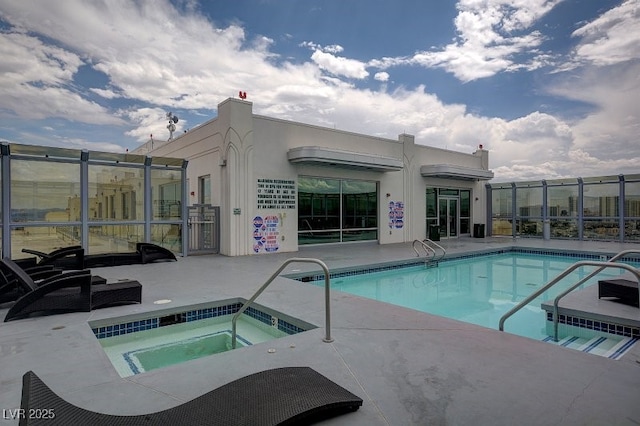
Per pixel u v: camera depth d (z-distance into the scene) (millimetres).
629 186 13859
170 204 9992
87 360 3135
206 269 7992
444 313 6180
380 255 10602
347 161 11727
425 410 2357
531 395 2545
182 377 2811
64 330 3895
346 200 13297
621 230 13961
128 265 8523
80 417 1835
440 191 16531
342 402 2256
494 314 6105
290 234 11594
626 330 4340
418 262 10125
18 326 4016
